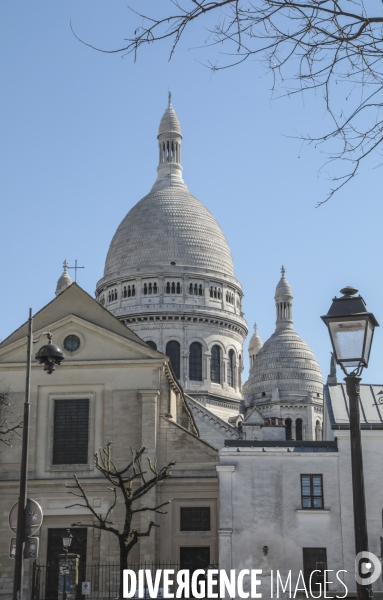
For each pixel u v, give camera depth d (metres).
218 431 121.38
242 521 54.22
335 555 53.31
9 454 64.75
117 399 65.38
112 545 62.09
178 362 134.88
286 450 55.25
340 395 61.44
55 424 65.56
